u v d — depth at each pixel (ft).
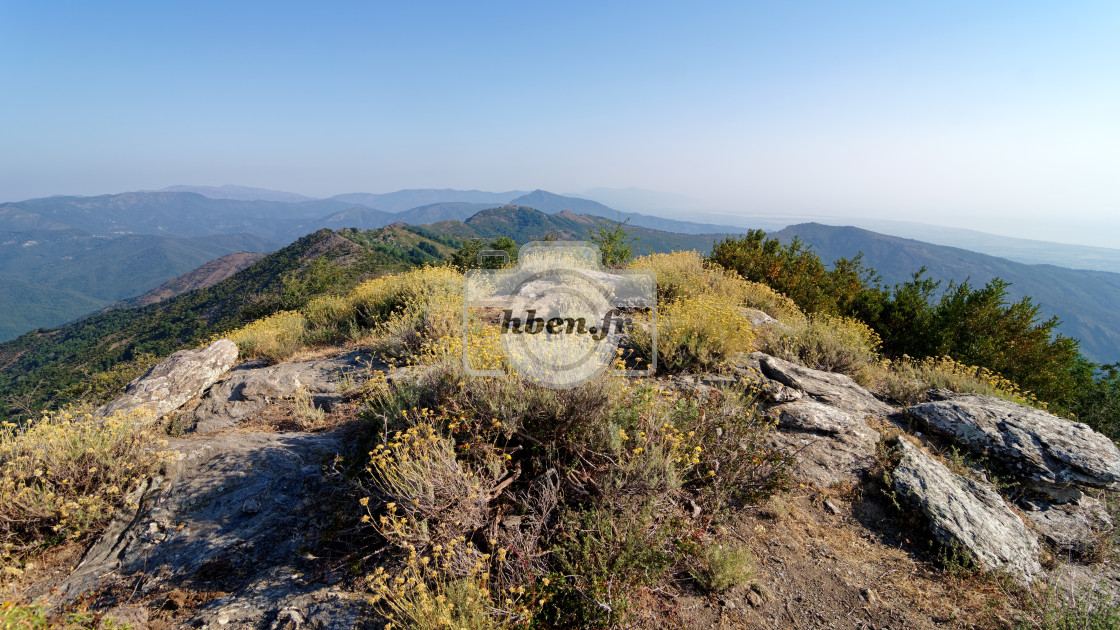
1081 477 16.42
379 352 25.44
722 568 11.85
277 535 12.58
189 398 22.38
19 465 13.43
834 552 13.42
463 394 14.92
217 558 12.02
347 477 13.97
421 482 11.46
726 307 24.76
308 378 23.04
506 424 13.55
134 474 14.78
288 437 17.10
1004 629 11.27
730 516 14.10
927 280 42.68
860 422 19.15
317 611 10.19
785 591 12.00
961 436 18.86
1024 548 13.97
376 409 16.89
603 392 14.16
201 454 15.78
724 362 21.63
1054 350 34.24
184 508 13.52
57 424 15.03
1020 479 17.35
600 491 12.38
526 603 10.18
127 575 11.78
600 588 10.34
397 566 11.26
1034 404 28.94
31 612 9.31
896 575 12.82
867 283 51.01
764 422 17.12
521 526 12.07
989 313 36.35
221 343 26.32
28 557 12.36
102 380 62.18
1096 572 13.65
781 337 27.73
